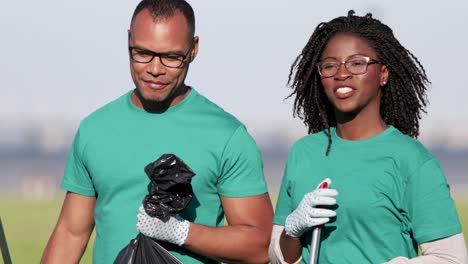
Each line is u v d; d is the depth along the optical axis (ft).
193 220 39.32
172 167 37.37
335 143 36.45
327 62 36.09
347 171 35.68
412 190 34.83
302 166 36.81
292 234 35.88
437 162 35.19
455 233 34.71
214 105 40.34
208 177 39.19
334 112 38.01
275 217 37.76
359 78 35.76
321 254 35.86
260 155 40.11
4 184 386.52
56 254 41.24
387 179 35.12
